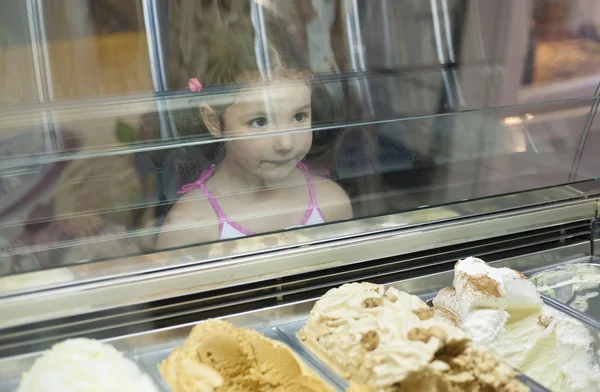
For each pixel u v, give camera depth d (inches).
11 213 36.5
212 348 34.7
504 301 40.3
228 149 41.9
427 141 47.9
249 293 40.6
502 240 49.3
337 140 45.3
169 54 42.8
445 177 47.9
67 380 31.1
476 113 49.4
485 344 39.4
